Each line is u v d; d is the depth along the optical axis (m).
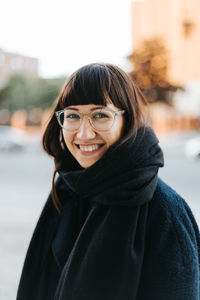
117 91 0.85
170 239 0.76
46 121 1.06
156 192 0.82
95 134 0.86
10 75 34.84
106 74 0.85
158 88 22.23
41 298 0.99
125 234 0.77
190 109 26.78
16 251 3.71
